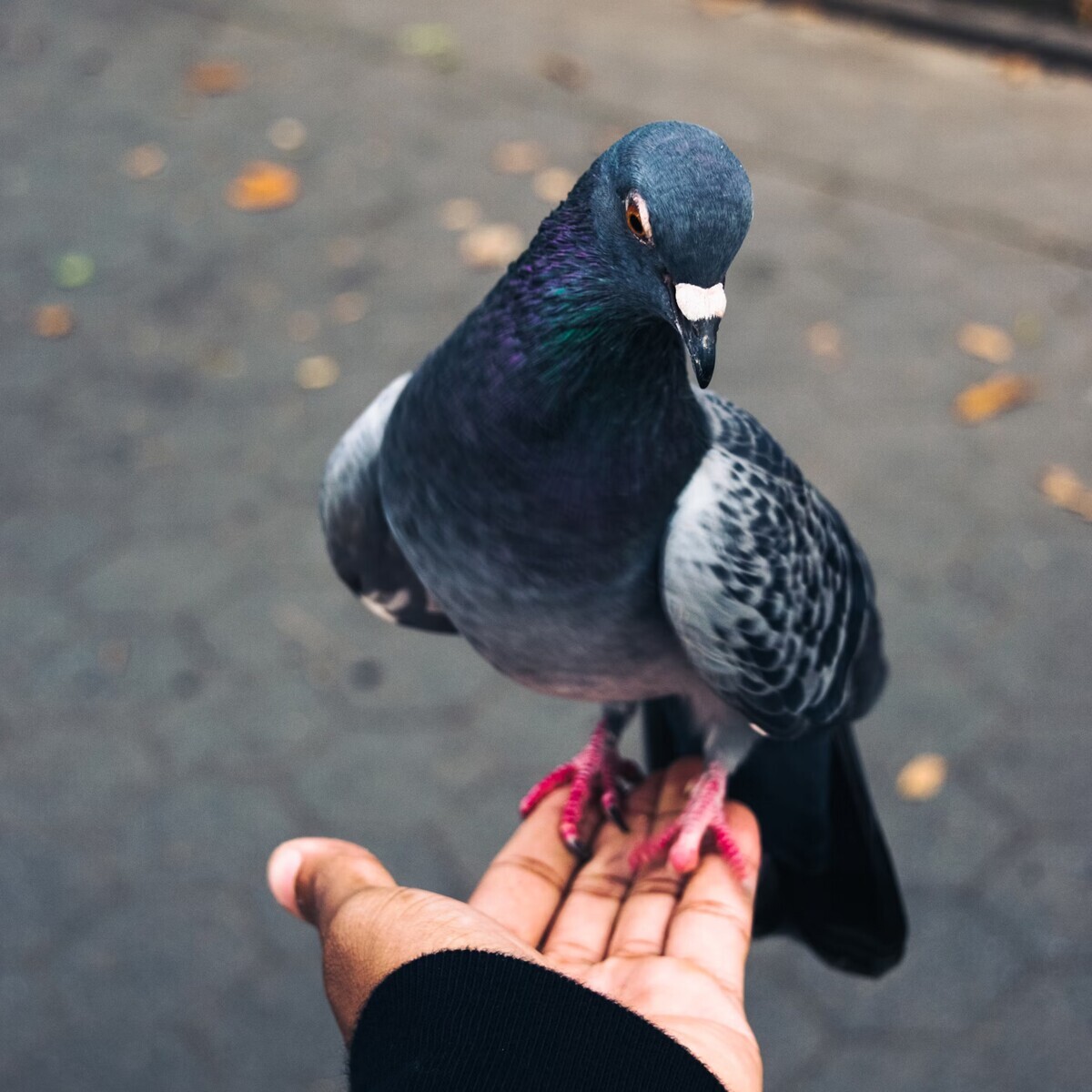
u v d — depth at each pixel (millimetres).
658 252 539
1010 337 1312
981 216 1464
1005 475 1171
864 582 681
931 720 992
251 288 1403
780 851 692
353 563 668
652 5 1857
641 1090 469
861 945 708
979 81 1678
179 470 1203
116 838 945
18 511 1170
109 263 1443
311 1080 845
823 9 1815
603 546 583
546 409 562
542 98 1663
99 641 1066
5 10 1901
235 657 1052
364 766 980
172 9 1881
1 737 1005
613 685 636
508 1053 470
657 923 613
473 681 1031
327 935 545
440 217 1479
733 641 599
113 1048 858
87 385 1293
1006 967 872
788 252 1425
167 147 1617
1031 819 933
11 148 1627
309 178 1549
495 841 934
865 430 1219
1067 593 1074
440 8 1857
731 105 1642
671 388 577
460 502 582
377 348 1320
